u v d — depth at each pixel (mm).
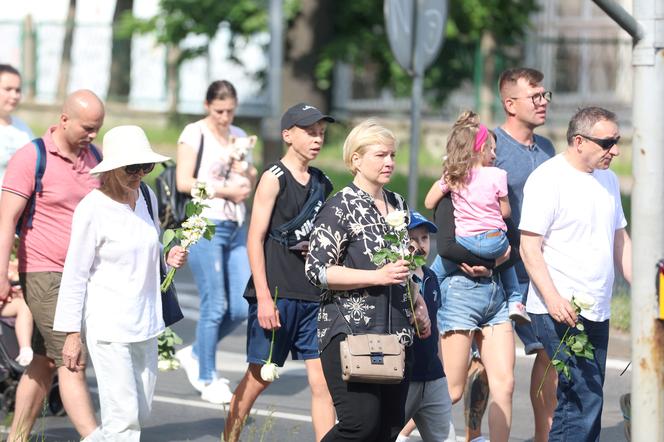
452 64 55531
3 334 16891
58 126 14297
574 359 13562
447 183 14477
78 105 14031
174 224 18375
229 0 52188
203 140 18688
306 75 50406
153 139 58562
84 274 12891
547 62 55125
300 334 14633
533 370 15172
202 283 18609
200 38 54031
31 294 14180
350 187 12297
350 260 12094
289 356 21891
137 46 60031
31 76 62125
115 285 12953
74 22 61125
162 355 15719
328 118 14484
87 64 61031
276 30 34219
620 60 54438
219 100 18672
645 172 11422
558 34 67125
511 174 15383
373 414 11930
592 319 13547
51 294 14109
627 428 13336
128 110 60438
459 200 14484
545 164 13766
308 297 14508
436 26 23812
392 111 57719
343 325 11969
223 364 21422
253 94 58688
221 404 18578
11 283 16625
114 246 12906
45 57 61844
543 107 15484
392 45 23797
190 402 18703
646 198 11414
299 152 14508
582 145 13531
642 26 11391
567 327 13562
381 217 12188
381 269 11805
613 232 13797
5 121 18844
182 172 18469
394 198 12562
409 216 12664
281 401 18781
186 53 57500
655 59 11375
